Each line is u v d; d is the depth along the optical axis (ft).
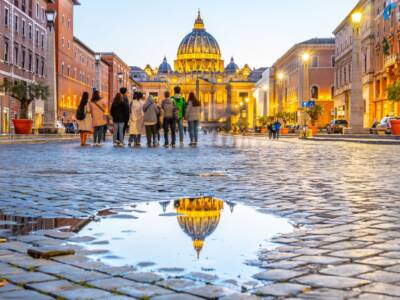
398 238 14.43
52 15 125.90
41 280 10.40
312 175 32.71
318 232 15.23
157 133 85.56
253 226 16.06
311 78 322.14
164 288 9.92
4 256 12.33
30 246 13.37
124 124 78.74
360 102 132.67
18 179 29.68
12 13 177.06
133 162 43.37
